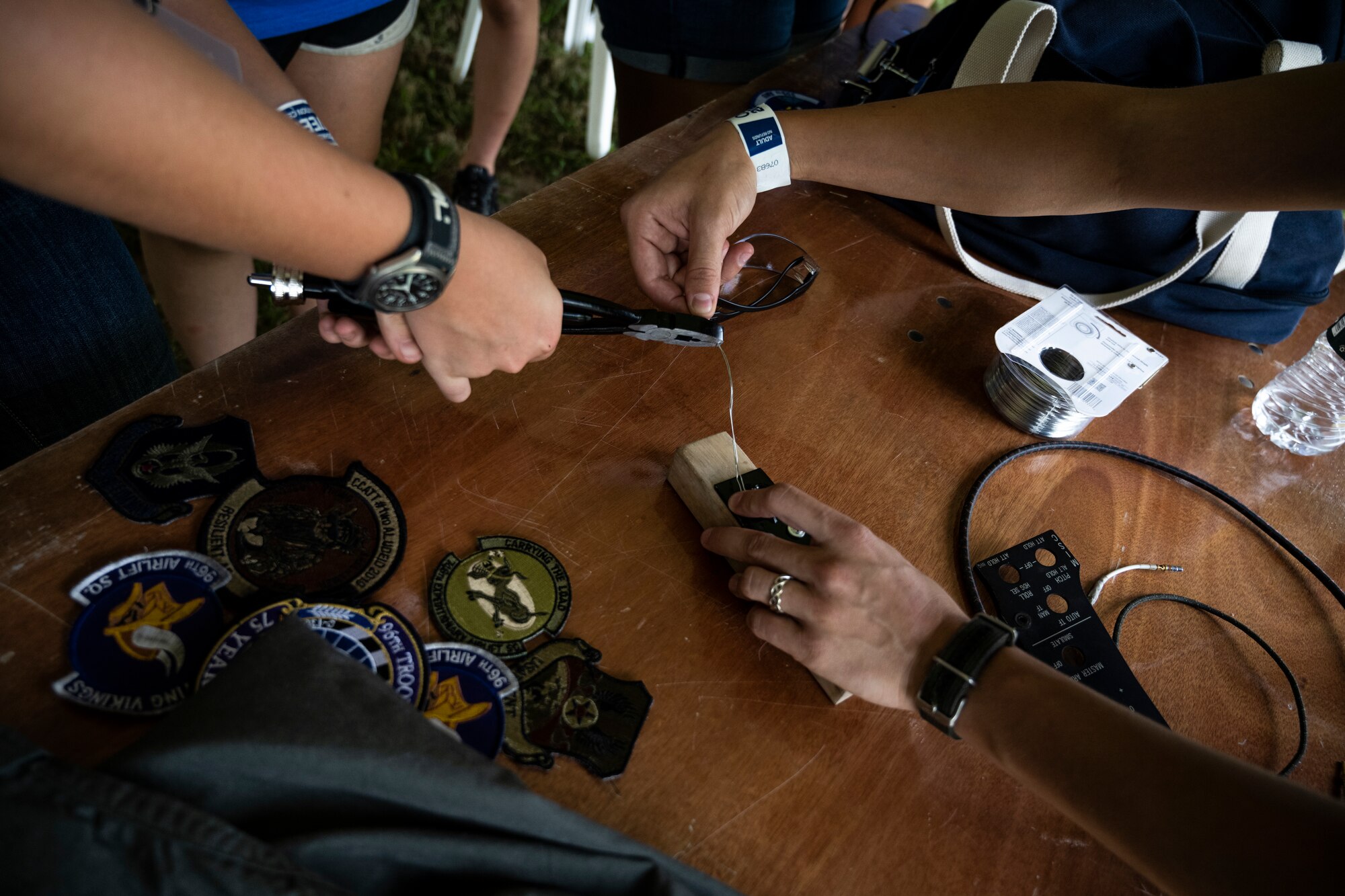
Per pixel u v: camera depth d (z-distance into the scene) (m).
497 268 0.57
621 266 0.90
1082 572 0.77
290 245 0.47
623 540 0.69
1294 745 0.69
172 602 0.58
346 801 0.46
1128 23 0.94
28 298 0.86
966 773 0.62
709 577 0.69
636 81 1.64
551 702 0.59
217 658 0.55
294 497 0.65
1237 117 0.74
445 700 0.57
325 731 0.45
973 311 0.98
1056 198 0.87
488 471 0.71
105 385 0.97
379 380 0.75
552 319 0.65
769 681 0.64
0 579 0.57
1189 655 0.73
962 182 0.90
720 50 1.47
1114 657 0.71
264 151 0.43
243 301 1.29
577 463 0.73
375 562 0.63
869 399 0.86
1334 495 0.90
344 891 0.40
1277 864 0.45
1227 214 0.92
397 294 0.53
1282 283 0.99
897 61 1.11
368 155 1.51
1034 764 0.54
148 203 0.41
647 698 0.61
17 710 0.52
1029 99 0.86
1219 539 0.83
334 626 0.59
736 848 0.55
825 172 0.95
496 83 1.89
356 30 1.25
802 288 0.94
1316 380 0.98
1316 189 0.72
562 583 0.65
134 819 0.38
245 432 0.68
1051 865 0.59
